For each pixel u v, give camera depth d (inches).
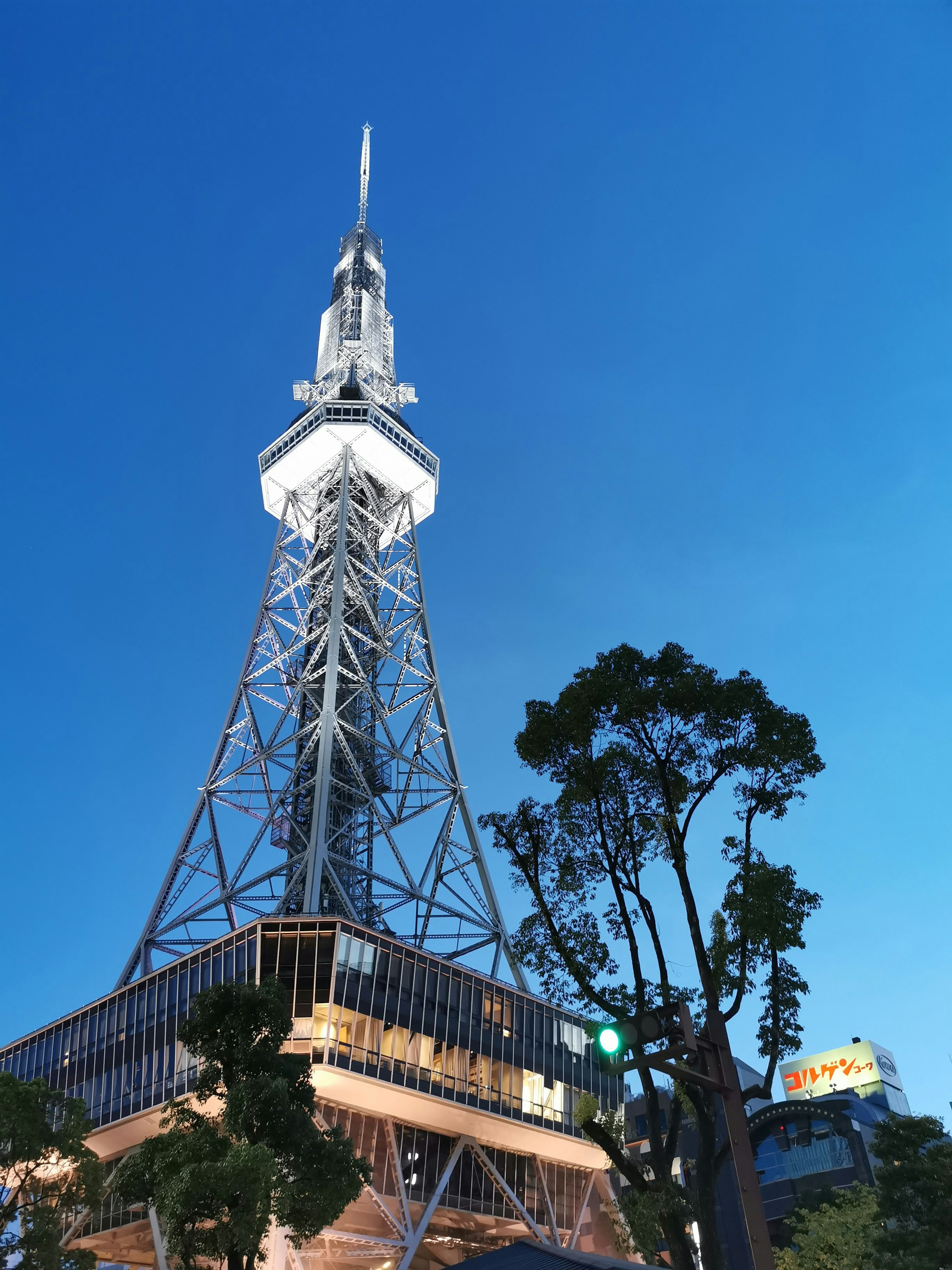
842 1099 4281.5
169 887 3890.3
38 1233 1822.1
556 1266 1119.6
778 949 1185.4
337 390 5718.5
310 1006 2965.1
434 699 4726.9
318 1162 1601.9
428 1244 3661.4
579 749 1336.1
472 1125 3289.9
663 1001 1208.8
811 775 1263.5
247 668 4741.6
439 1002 3287.4
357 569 5142.7
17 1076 3558.1
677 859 1254.3
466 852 4160.9
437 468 5654.5
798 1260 2551.7
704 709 1282.0
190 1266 1487.5
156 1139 1622.8
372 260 6643.7
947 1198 2362.2
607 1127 1278.3
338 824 4311.0
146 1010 3267.7
